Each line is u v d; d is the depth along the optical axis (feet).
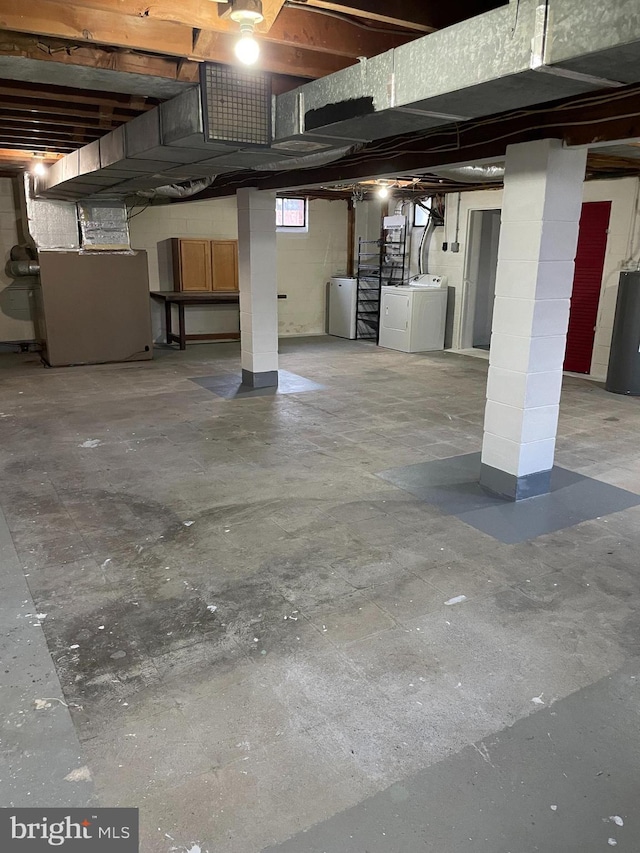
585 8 5.42
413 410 18.24
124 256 24.49
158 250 29.68
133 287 24.91
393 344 29.09
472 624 7.95
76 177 15.83
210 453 14.32
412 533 10.43
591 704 6.59
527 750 5.97
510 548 9.95
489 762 5.82
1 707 6.43
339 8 7.08
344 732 6.17
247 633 7.73
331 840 5.04
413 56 7.16
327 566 9.35
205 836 5.06
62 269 23.49
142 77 8.65
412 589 8.75
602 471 13.44
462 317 28.84
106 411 17.79
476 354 27.86
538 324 10.95
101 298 24.43
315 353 27.99
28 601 8.36
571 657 7.34
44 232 23.20
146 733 6.13
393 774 5.68
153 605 8.31
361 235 33.86
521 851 4.97
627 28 5.15
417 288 28.07
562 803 5.40
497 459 11.97
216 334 31.32
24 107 11.53
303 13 7.79
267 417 17.31
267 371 20.94
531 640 7.64
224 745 5.99
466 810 5.32
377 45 8.50
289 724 6.27
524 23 5.92
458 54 6.64
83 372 23.27
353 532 10.46
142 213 28.89
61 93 10.61
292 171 16.99
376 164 14.01
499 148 10.99
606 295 22.36
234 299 29.19
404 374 23.41
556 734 6.17
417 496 11.96
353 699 6.63
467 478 12.90
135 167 13.43
